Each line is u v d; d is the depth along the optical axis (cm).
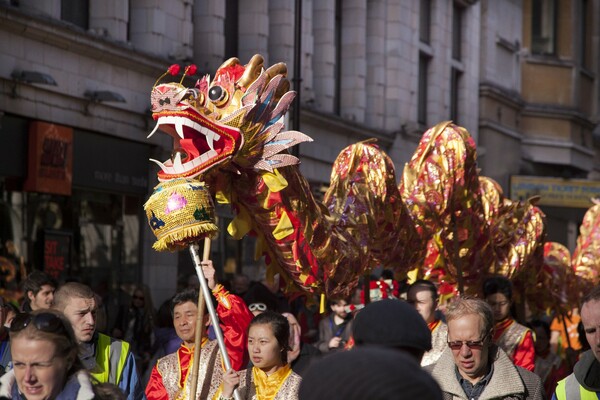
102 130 1638
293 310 1281
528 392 591
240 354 689
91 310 612
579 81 3662
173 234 623
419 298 798
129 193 1738
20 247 1494
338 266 735
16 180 1484
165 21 1791
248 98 641
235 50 2077
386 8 2619
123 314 1371
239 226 683
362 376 252
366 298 853
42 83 1455
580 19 3719
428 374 262
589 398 532
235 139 635
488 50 3228
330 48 2370
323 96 2353
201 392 682
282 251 693
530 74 3553
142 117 1742
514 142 3403
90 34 1568
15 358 444
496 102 3259
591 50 3825
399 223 835
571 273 1245
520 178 2988
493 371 579
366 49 2584
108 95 1611
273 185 654
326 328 1042
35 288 764
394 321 394
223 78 648
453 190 917
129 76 1703
